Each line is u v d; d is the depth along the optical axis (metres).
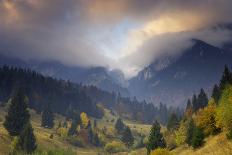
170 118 136.00
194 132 86.88
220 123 79.38
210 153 65.69
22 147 127.94
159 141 109.06
